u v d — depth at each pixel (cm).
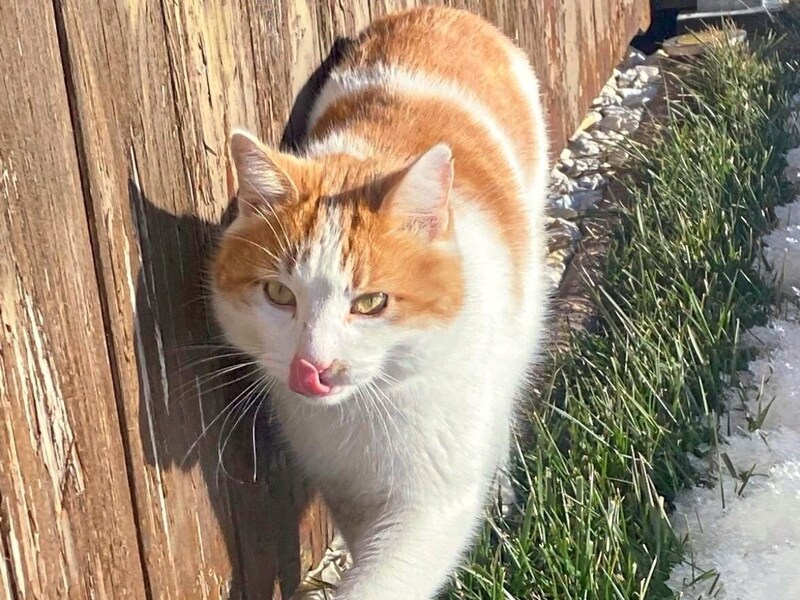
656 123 132
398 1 90
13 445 49
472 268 67
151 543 58
